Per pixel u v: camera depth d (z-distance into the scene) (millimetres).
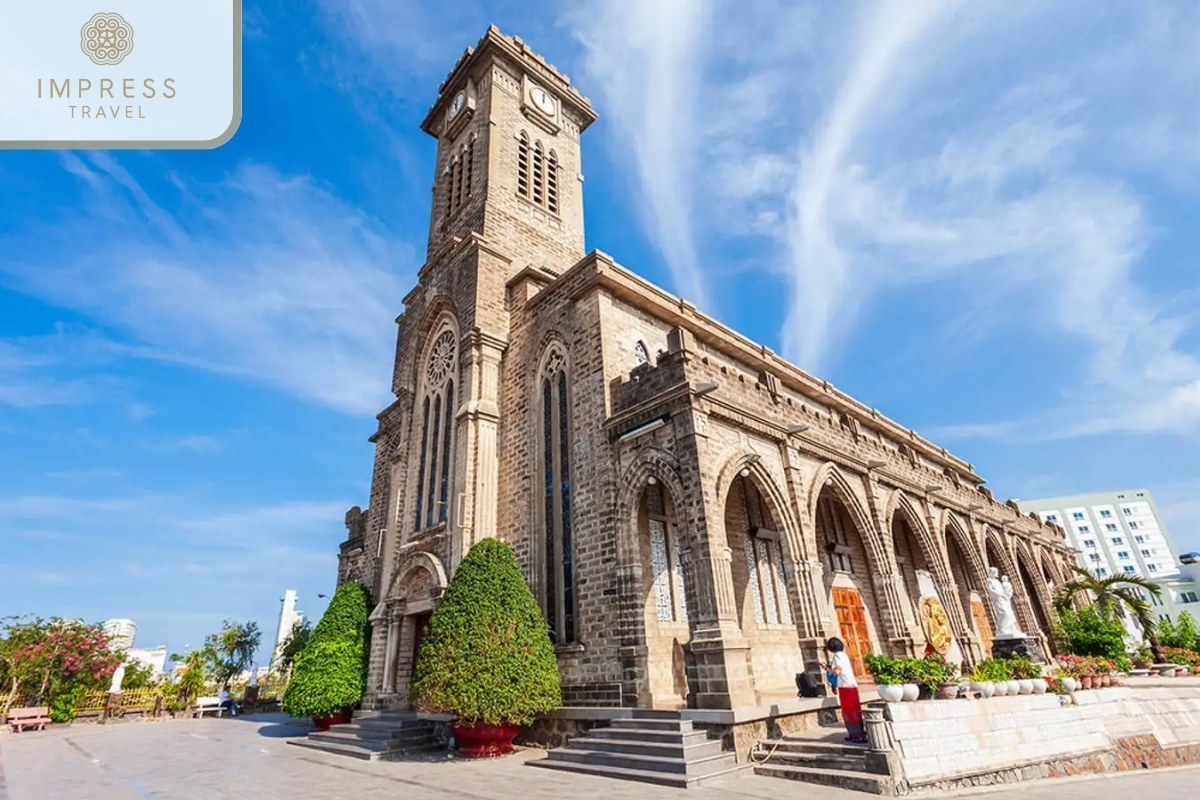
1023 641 19281
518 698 16109
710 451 17156
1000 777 12836
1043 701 15000
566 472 20625
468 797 11492
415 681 17203
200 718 33719
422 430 27641
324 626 25516
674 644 18125
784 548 18781
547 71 36781
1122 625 34500
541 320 23656
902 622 21984
